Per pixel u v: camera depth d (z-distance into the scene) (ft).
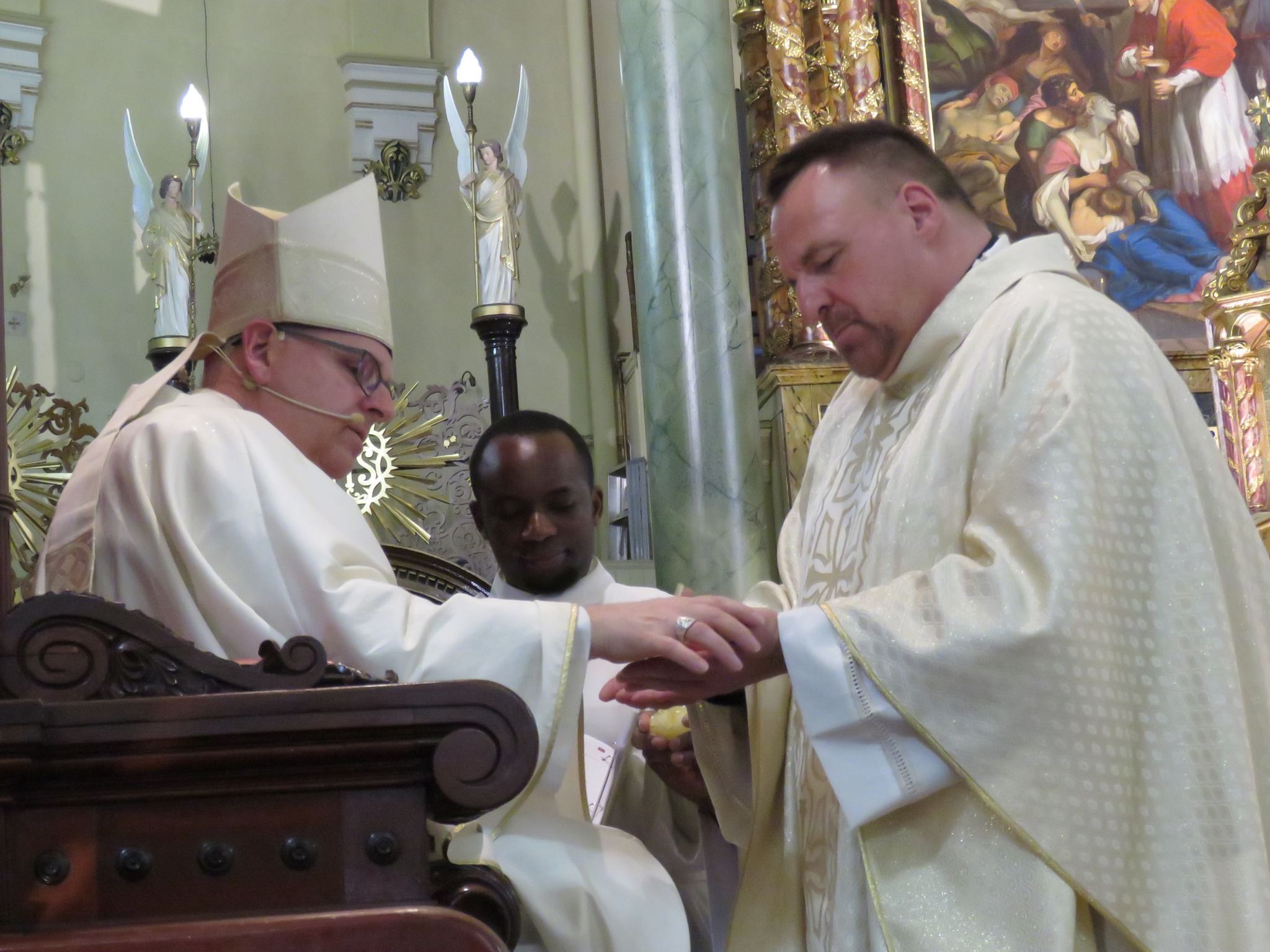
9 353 22.02
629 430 24.36
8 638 4.33
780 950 7.22
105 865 4.22
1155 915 5.82
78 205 22.95
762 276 20.85
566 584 10.14
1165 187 22.74
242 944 4.09
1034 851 5.91
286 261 7.15
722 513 17.28
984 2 23.06
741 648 6.27
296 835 4.33
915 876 6.24
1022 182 22.53
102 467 6.34
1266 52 23.16
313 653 4.53
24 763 4.13
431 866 5.25
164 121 23.80
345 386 7.21
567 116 26.40
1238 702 6.03
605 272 25.58
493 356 18.16
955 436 6.70
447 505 21.63
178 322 18.61
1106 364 6.47
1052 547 6.01
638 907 6.40
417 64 25.16
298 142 24.56
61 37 23.36
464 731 4.37
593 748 8.42
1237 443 17.60
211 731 4.24
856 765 6.19
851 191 7.16
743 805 7.72
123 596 6.04
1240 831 5.84
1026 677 5.94
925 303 7.23
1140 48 23.15
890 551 6.76
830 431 8.41
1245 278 18.11
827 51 21.74
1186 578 6.18
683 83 18.10
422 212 24.98
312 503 6.27
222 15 24.58
